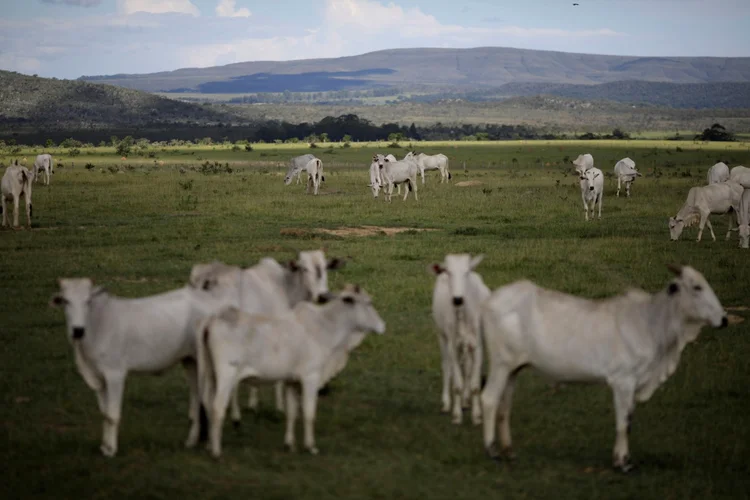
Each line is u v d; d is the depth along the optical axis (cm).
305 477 869
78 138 18950
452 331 1082
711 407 1159
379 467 910
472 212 3375
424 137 19125
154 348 955
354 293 976
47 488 830
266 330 922
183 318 980
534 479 894
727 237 2603
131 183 4747
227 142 17912
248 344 913
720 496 865
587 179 3105
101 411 990
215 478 859
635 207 3588
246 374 918
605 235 2728
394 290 1802
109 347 927
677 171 6041
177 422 1049
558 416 1111
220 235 2589
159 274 1934
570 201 3784
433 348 1404
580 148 11494
